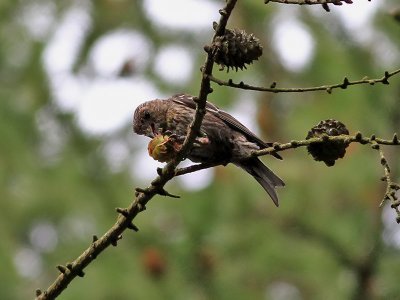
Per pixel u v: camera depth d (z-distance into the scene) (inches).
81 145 578.2
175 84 617.3
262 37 581.3
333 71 490.3
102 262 455.5
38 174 558.6
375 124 466.9
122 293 447.5
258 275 459.2
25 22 654.5
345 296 439.2
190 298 444.5
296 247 455.2
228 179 479.8
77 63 637.3
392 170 460.8
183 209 466.0
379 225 437.7
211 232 454.6
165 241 457.7
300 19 533.0
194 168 311.7
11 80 632.4
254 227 461.1
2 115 581.6
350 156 483.5
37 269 560.7
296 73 567.2
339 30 495.2
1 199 552.7
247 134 357.1
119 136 580.1
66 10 663.8
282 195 481.1
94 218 518.0
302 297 532.4
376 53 489.1
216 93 563.8
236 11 583.8
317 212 478.9
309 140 285.3
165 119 394.0
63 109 595.8
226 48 272.4
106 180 544.1
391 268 433.4
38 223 555.2
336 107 484.7
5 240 539.5
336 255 442.6
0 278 524.4
